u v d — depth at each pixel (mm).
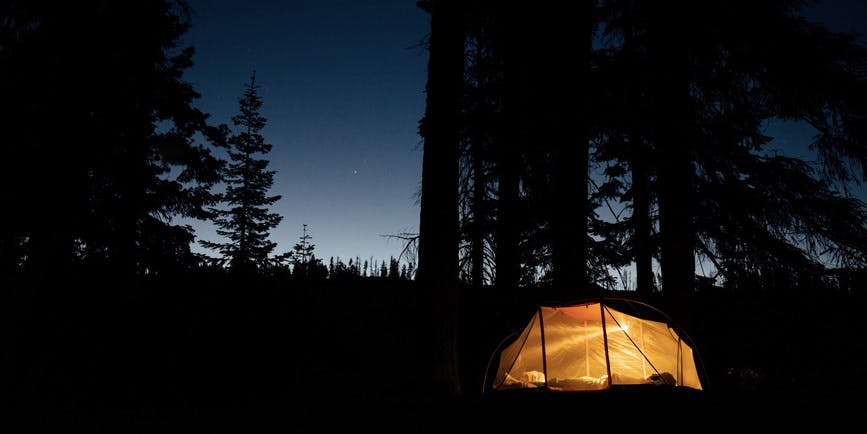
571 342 9398
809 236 9367
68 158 12359
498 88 11195
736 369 10508
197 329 13898
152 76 15031
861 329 9711
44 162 12023
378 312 16859
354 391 10352
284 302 16766
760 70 9414
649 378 8984
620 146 10688
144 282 16359
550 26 10508
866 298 9305
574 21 10570
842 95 8734
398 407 7785
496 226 11383
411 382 8078
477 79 11711
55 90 12148
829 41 8781
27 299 11695
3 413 8680
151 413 8906
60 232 12383
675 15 9984
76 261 14016
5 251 12305
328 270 22125
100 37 12805
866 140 8859
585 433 6660
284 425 7621
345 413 7848
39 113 12016
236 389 10859
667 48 10109
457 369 8234
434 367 7988
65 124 12258
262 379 11523
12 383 10070
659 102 10164
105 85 13070
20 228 11945
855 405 7777
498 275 11820
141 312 14352
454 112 8789
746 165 9641
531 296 11648
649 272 11742
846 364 9750
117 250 14695
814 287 9391
